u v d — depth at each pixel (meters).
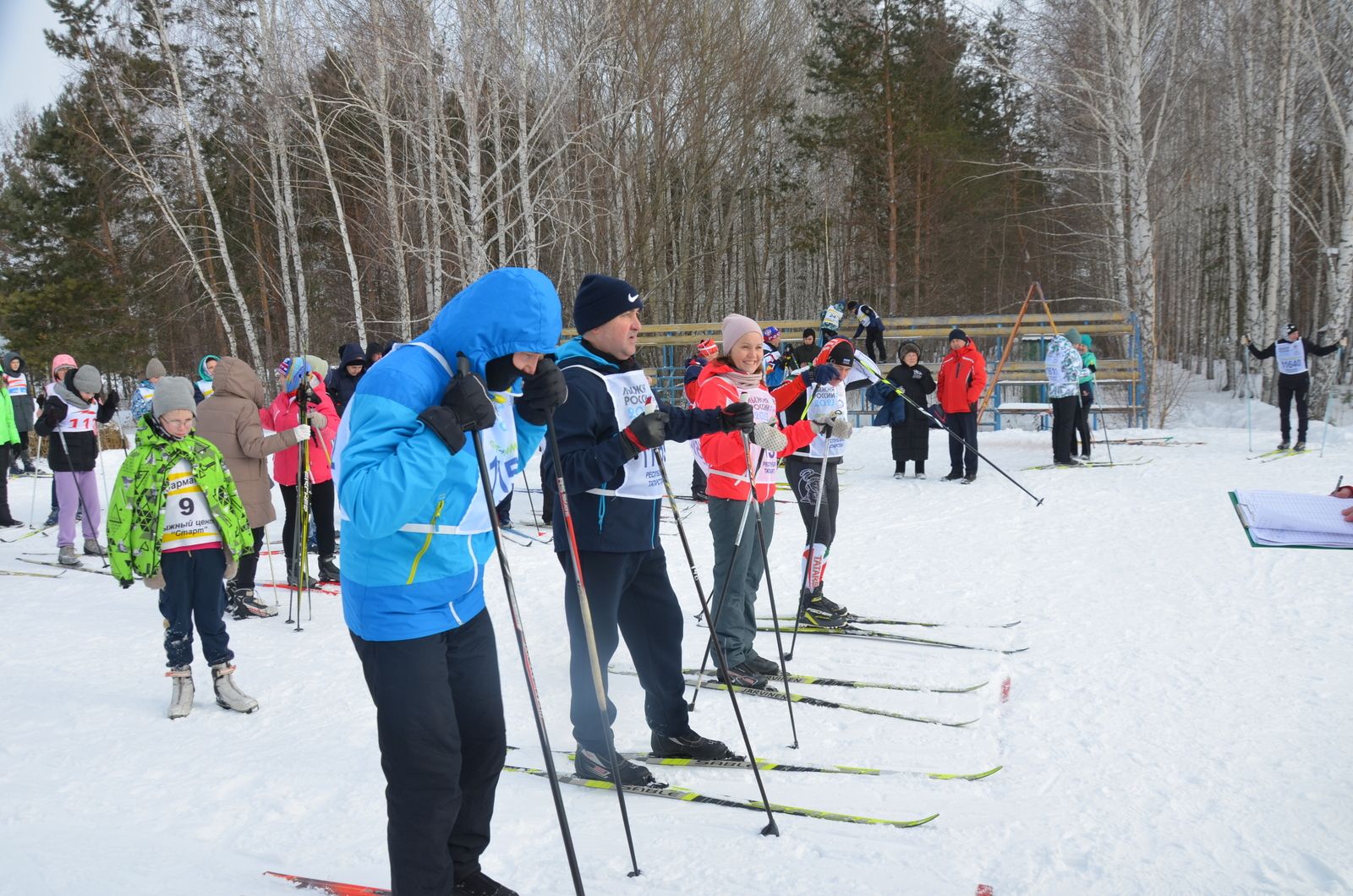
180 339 28.64
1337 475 9.14
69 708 4.24
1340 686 3.81
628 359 3.34
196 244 23.88
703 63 21.28
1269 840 2.67
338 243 25.25
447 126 17.75
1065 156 28.27
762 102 23.02
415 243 21.22
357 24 16.19
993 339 20.17
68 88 21.59
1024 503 8.61
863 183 24.70
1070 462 10.76
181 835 2.95
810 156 24.72
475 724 2.35
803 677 4.27
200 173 18.39
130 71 19.25
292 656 5.00
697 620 5.31
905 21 22.78
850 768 3.28
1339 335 15.06
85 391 7.68
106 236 23.62
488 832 2.43
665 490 3.31
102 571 7.43
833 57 24.64
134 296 23.77
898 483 10.30
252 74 18.64
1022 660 4.41
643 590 3.37
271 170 21.47
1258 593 5.24
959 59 24.81
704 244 25.25
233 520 4.16
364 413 2.08
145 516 4.02
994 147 27.72
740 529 4.14
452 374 2.22
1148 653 4.36
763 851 2.74
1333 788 2.96
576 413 3.12
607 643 3.22
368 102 16.50
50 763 3.58
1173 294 29.00
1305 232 25.59
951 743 3.51
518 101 17.03
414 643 2.18
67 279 22.59
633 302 3.23
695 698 3.68
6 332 22.95
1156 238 23.52
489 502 2.19
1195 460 10.75
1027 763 3.29
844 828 2.87
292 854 2.81
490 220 21.12
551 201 19.62
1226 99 21.84
